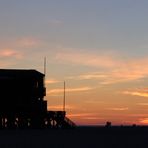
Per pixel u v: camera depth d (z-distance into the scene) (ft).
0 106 382.42
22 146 246.47
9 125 388.16
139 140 286.66
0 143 260.83
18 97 383.45
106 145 254.68
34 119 392.88
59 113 403.75
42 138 294.66
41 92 388.98
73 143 263.90
